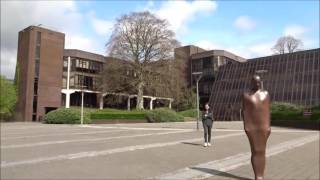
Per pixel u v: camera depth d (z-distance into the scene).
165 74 65.50
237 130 35.81
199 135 27.91
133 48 67.06
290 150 19.31
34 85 74.81
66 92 82.94
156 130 35.22
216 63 100.38
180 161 14.30
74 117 53.66
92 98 89.06
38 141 22.31
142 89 66.06
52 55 77.38
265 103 9.77
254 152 9.84
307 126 48.19
